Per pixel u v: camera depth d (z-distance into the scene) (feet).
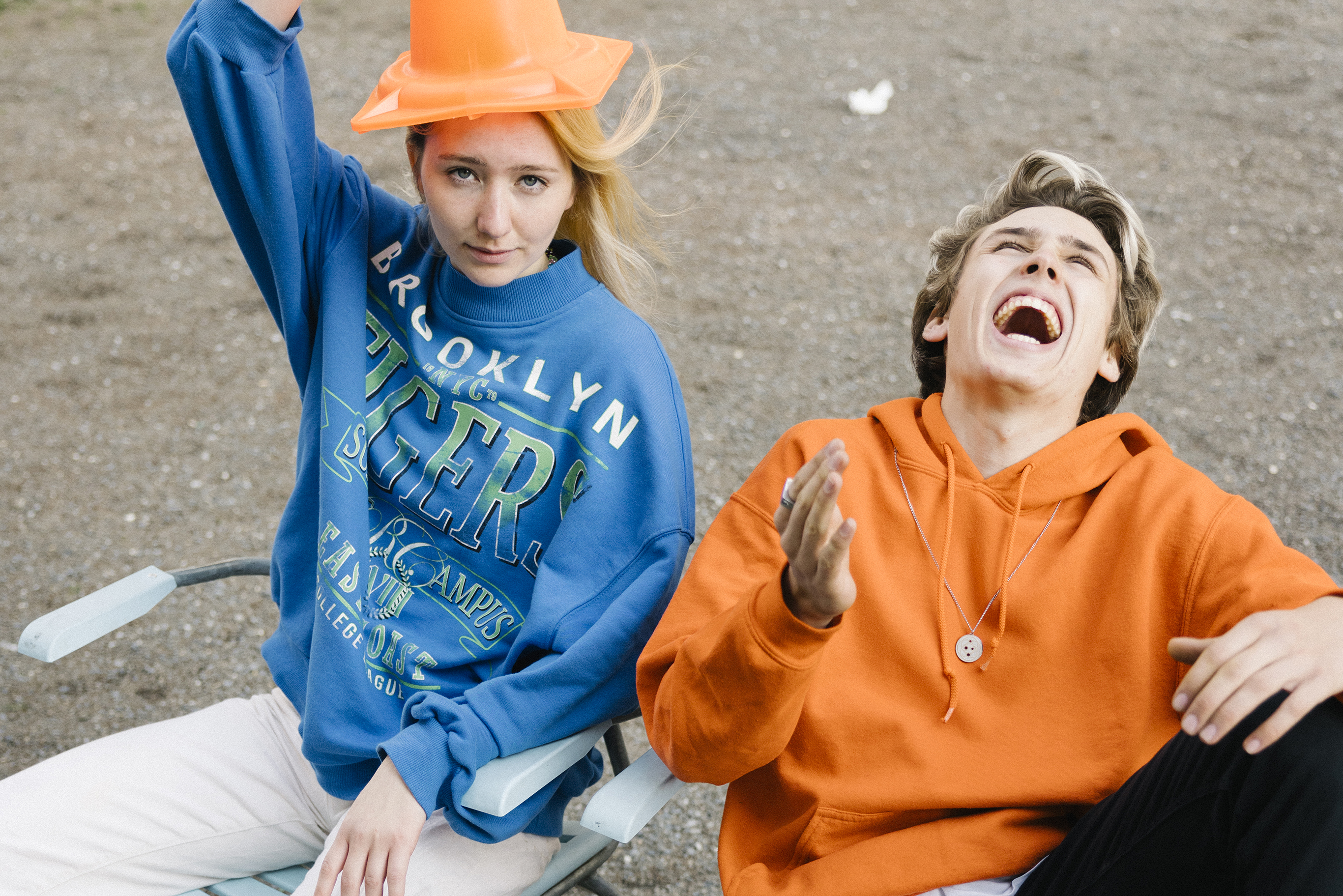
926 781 4.57
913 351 5.94
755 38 23.03
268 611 9.91
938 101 20.08
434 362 5.60
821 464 3.81
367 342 5.77
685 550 5.34
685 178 17.47
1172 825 3.93
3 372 13.29
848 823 4.63
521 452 5.41
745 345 13.56
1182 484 4.84
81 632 5.34
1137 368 5.54
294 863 5.70
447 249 5.37
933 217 16.35
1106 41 22.72
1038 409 5.01
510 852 5.24
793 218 16.38
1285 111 19.42
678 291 14.65
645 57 21.90
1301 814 3.62
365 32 23.56
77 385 13.08
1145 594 4.63
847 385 12.82
